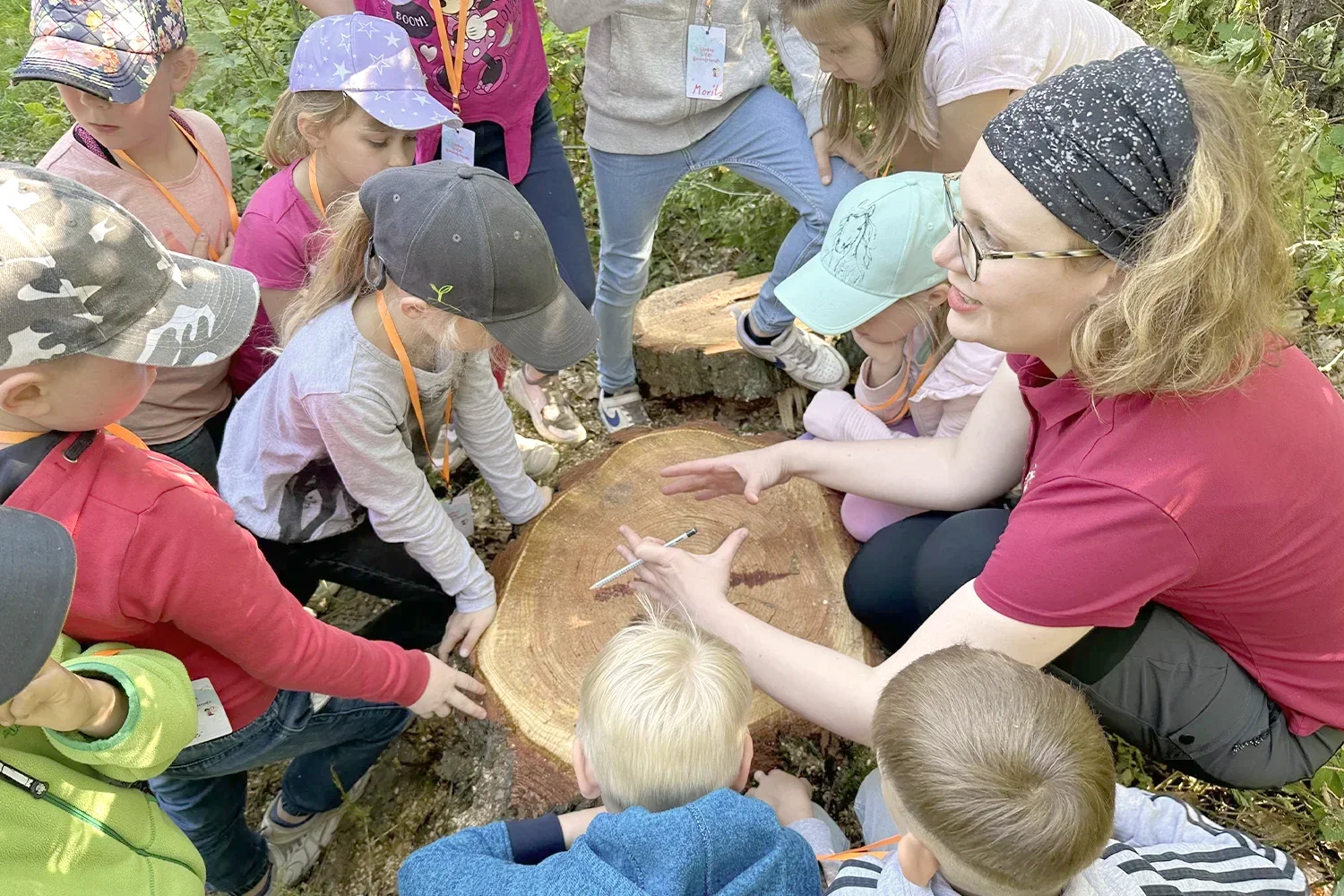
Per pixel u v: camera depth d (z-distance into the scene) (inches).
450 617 80.5
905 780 41.9
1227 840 48.8
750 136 88.8
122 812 49.3
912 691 43.9
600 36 86.4
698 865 43.3
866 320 72.4
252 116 129.3
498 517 105.3
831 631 74.3
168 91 84.9
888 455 75.5
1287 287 47.9
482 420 79.4
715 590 66.1
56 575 38.6
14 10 183.6
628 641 53.7
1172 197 43.3
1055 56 73.8
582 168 151.6
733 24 84.4
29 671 37.5
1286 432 50.1
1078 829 39.1
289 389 67.1
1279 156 55.2
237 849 74.2
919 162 92.8
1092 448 51.5
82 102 78.7
